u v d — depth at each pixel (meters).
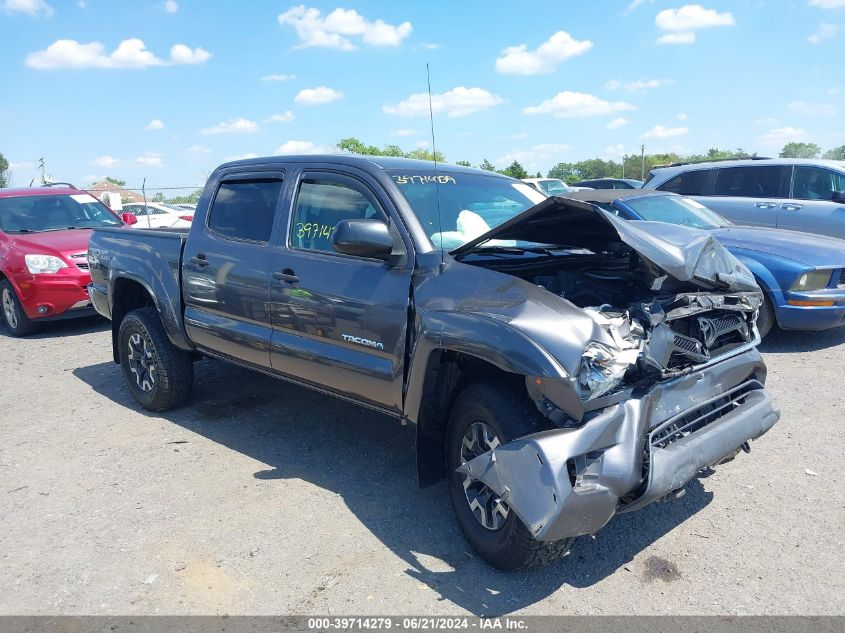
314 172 4.38
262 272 4.43
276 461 4.61
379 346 3.72
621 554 3.39
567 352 2.83
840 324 6.71
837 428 4.84
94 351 8.01
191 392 5.68
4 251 8.91
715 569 3.23
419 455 3.58
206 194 5.14
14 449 4.94
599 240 4.05
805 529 3.55
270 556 3.44
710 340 3.37
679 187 10.94
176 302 5.19
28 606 3.09
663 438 3.07
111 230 6.08
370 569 3.31
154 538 3.64
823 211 9.10
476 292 3.31
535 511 2.75
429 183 4.17
